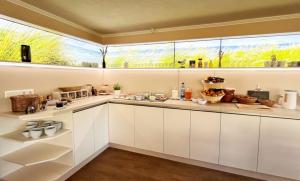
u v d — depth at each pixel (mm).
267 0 1909
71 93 2770
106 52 3635
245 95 2600
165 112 2561
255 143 2102
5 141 1987
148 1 1974
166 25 2902
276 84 2488
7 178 1955
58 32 2412
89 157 2598
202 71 2912
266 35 2416
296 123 1910
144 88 3363
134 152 2922
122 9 2215
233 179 2201
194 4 2045
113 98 2973
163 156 2729
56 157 1984
